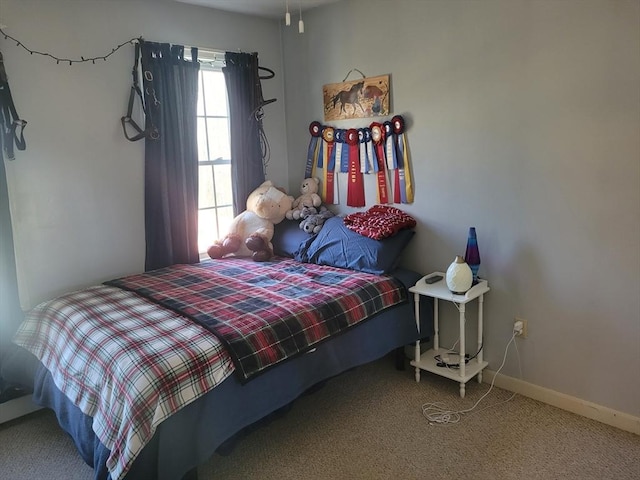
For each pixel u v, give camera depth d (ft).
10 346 7.93
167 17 9.46
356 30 9.83
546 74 7.34
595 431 7.35
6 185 7.68
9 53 7.72
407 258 9.84
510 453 6.91
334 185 10.89
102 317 7.07
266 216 10.69
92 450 6.14
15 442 7.73
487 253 8.54
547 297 7.90
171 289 8.31
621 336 7.21
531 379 8.32
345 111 10.31
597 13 6.72
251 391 6.39
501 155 8.08
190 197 9.95
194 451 5.79
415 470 6.66
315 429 7.70
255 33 10.94
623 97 6.68
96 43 8.61
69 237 8.65
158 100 9.26
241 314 7.05
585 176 7.19
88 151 8.71
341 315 7.65
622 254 7.02
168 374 5.64
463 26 8.19
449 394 8.59
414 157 9.34
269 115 11.45
